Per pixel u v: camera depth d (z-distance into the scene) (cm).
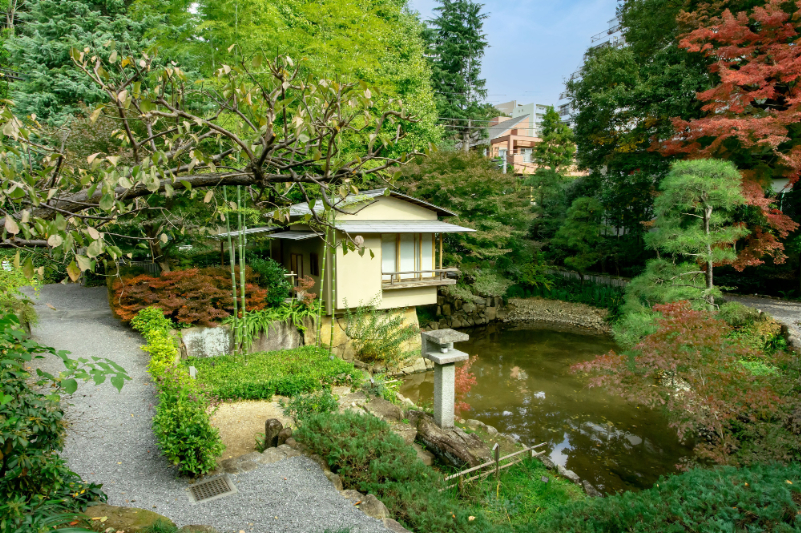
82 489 418
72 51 197
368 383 995
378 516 482
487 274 1875
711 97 1409
